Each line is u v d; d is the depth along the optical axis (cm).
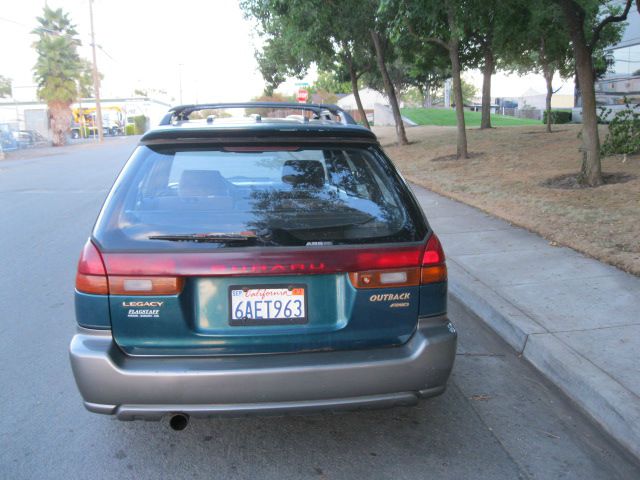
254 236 275
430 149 1792
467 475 298
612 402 337
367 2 1609
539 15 1460
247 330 277
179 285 270
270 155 321
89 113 5772
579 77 943
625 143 1123
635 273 553
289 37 1744
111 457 314
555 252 646
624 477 297
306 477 296
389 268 283
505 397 379
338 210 296
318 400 275
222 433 337
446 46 1454
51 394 384
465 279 566
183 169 307
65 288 602
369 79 3388
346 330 282
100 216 286
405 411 362
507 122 3509
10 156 2669
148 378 266
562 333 434
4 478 295
